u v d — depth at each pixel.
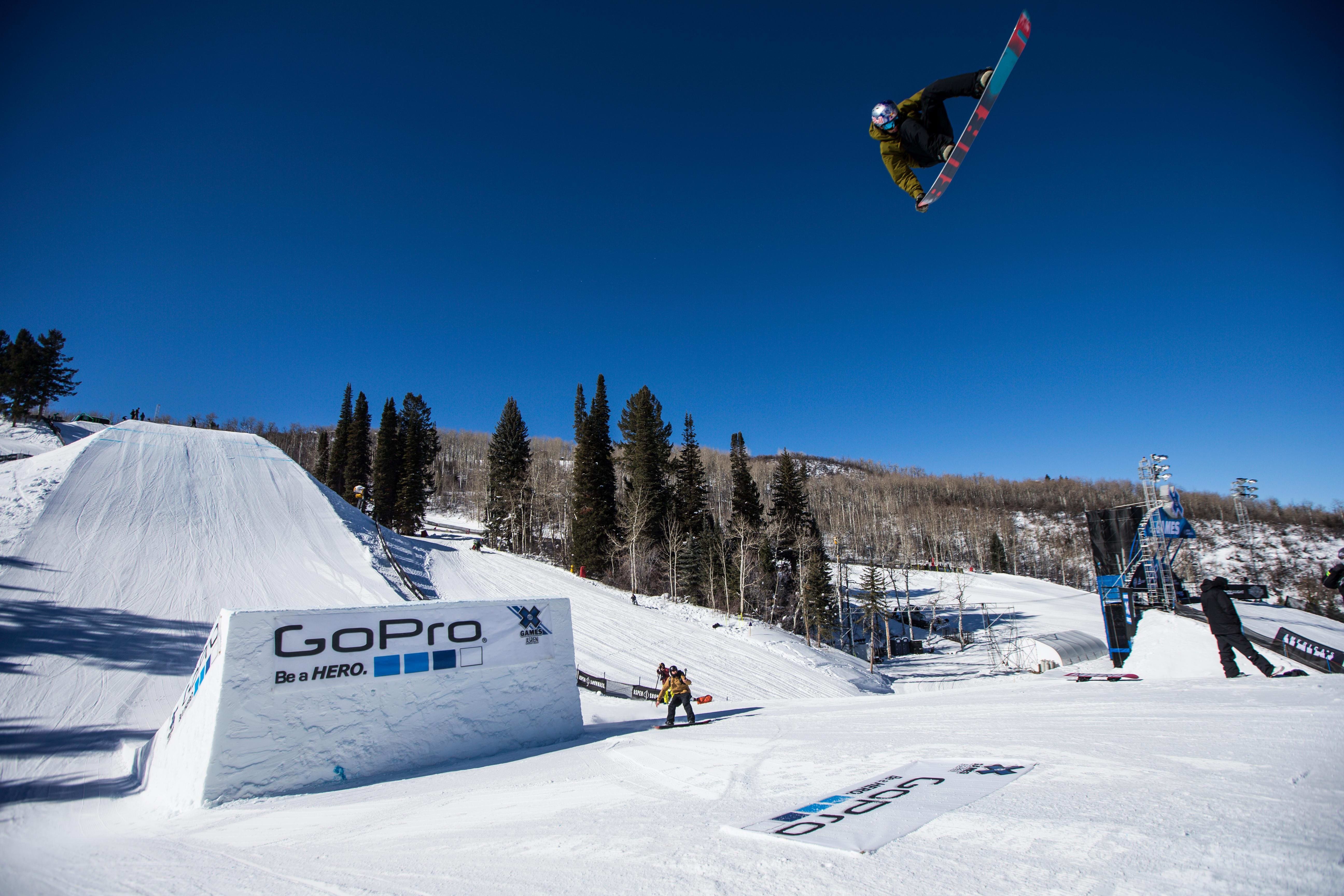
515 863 3.98
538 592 38.16
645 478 54.44
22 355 59.00
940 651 56.50
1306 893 2.20
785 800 4.80
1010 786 4.29
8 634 18.91
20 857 6.20
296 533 33.00
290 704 9.12
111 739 14.47
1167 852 2.77
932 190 5.82
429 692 10.36
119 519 28.44
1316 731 4.77
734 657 31.95
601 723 15.68
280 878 4.46
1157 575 18.20
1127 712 6.88
